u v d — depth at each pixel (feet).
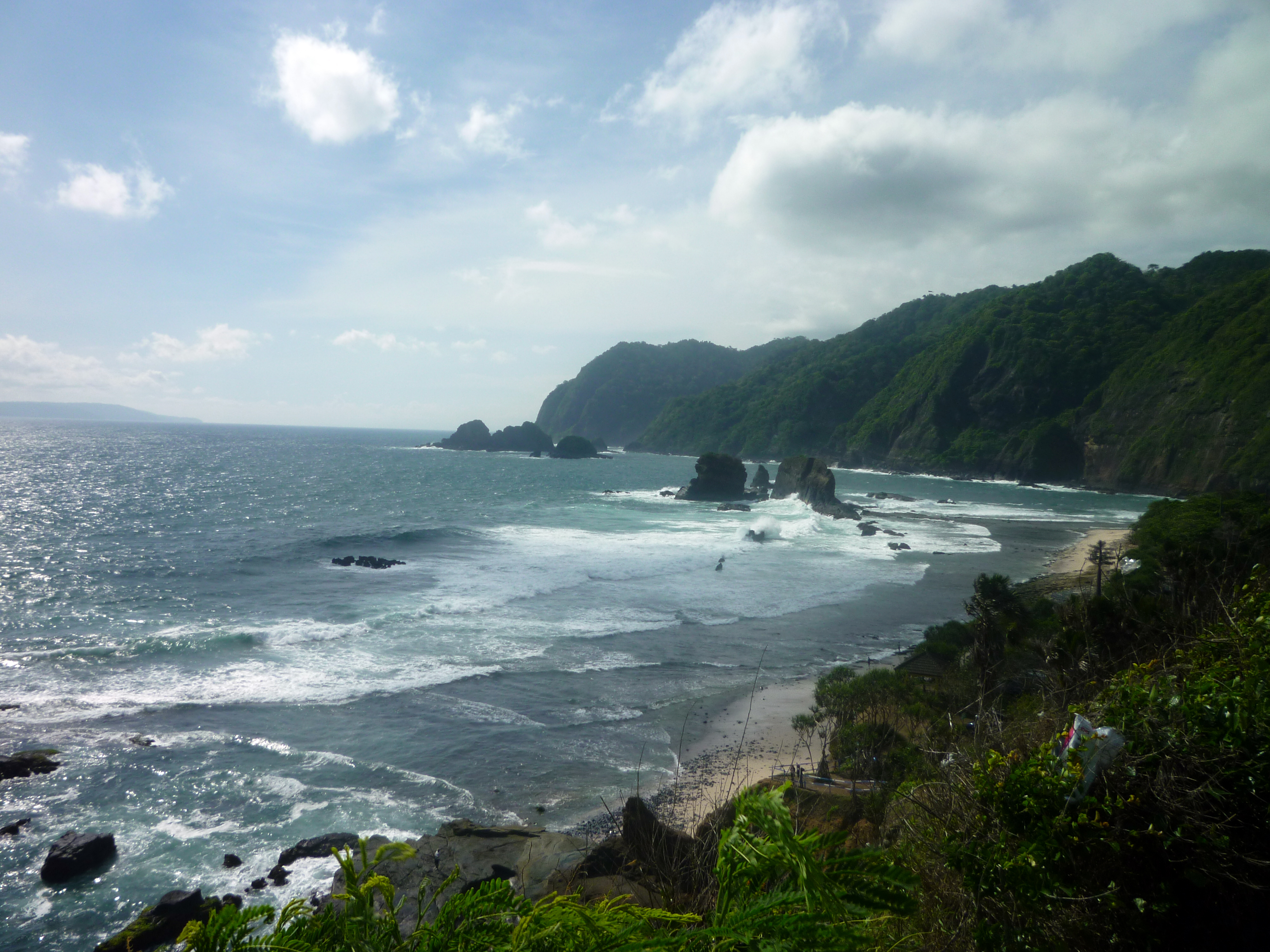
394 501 271.90
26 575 128.88
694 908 7.35
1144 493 378.53
